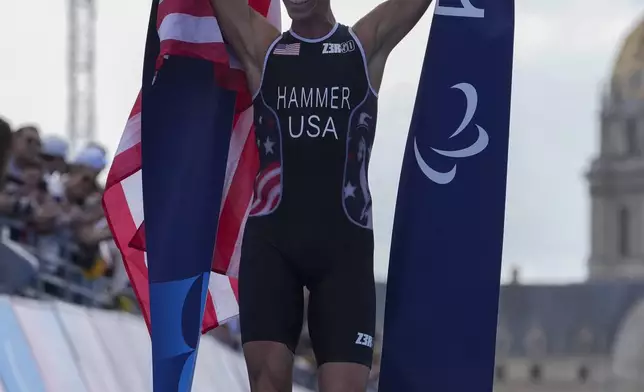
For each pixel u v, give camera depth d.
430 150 12.61
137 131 13.55
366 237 12.32
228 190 13.30
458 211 12.52
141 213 13.56
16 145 26.56
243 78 12.77
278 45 12.42
